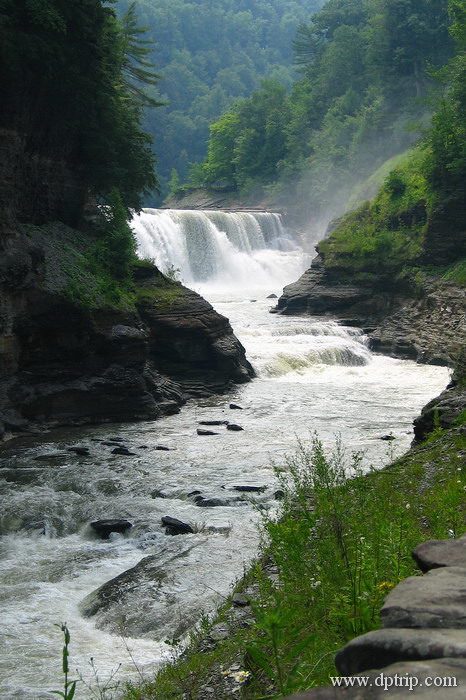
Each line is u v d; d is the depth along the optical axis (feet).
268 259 272.31
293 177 341.41
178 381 116.98
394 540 28.25
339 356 145.38
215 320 122.52
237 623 32.04
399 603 13.05
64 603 46.26
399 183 195.21
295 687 20.72
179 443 86.63
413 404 109.91
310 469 47.19
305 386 124.67
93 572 51.26
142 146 132.98
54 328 95.66
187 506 63.21
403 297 173.06
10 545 57.26
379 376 135.74
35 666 38.14
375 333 164.04
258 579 35.55
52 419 95.50
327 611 26.48
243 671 26.73
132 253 123.34
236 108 399.65
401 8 319.06
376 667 11.35
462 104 176.35
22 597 47.21
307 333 159.94
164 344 116.98
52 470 74.54
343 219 206.69
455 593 13.29
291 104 383.45
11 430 89.97
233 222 270.87
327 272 185.26
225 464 76.59
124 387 99.96
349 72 369.09
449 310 153.38
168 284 124.36
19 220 106.01
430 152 173.99
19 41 94.48
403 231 183.52
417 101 298.35
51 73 101.19
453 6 193.16
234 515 60.29
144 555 54.08
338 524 30.42
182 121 569.23
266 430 92.94
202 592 45.19
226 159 392.88
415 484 47.47
